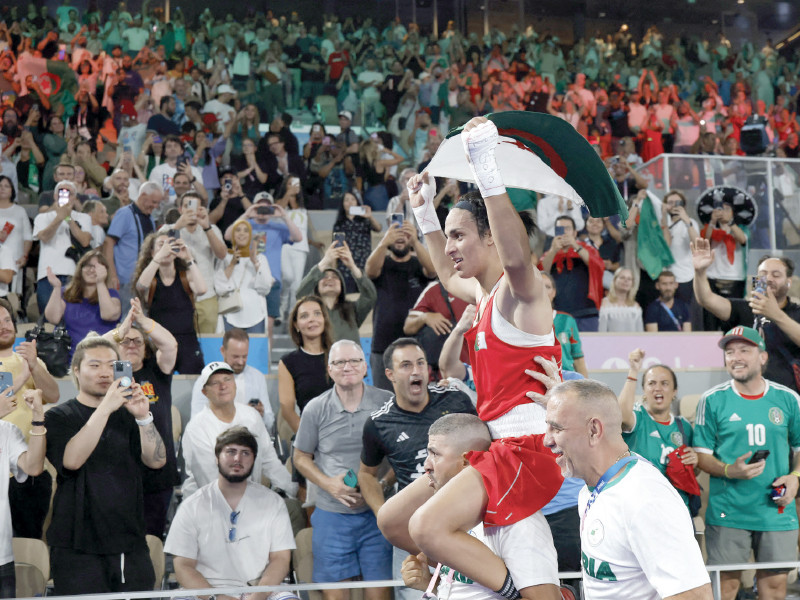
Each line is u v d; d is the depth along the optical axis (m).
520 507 2.30
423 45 13.35
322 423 4.23
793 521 4.42
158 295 5.39
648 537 2.05
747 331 4.55
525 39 13.87
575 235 6.79
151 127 9.15
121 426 3.94
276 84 11.31
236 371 5.11
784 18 16.11
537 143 2.45
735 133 12.03
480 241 2.42
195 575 3.89
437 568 2.62
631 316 6.90
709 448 4.54
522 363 2.35
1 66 10.00
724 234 7.24
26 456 3.82
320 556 4.02
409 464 3.81
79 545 3.72
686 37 15.90
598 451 2.19
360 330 6.77
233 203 7.62
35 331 5.30
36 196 8.49
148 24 11.87
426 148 10.35
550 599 2.28
